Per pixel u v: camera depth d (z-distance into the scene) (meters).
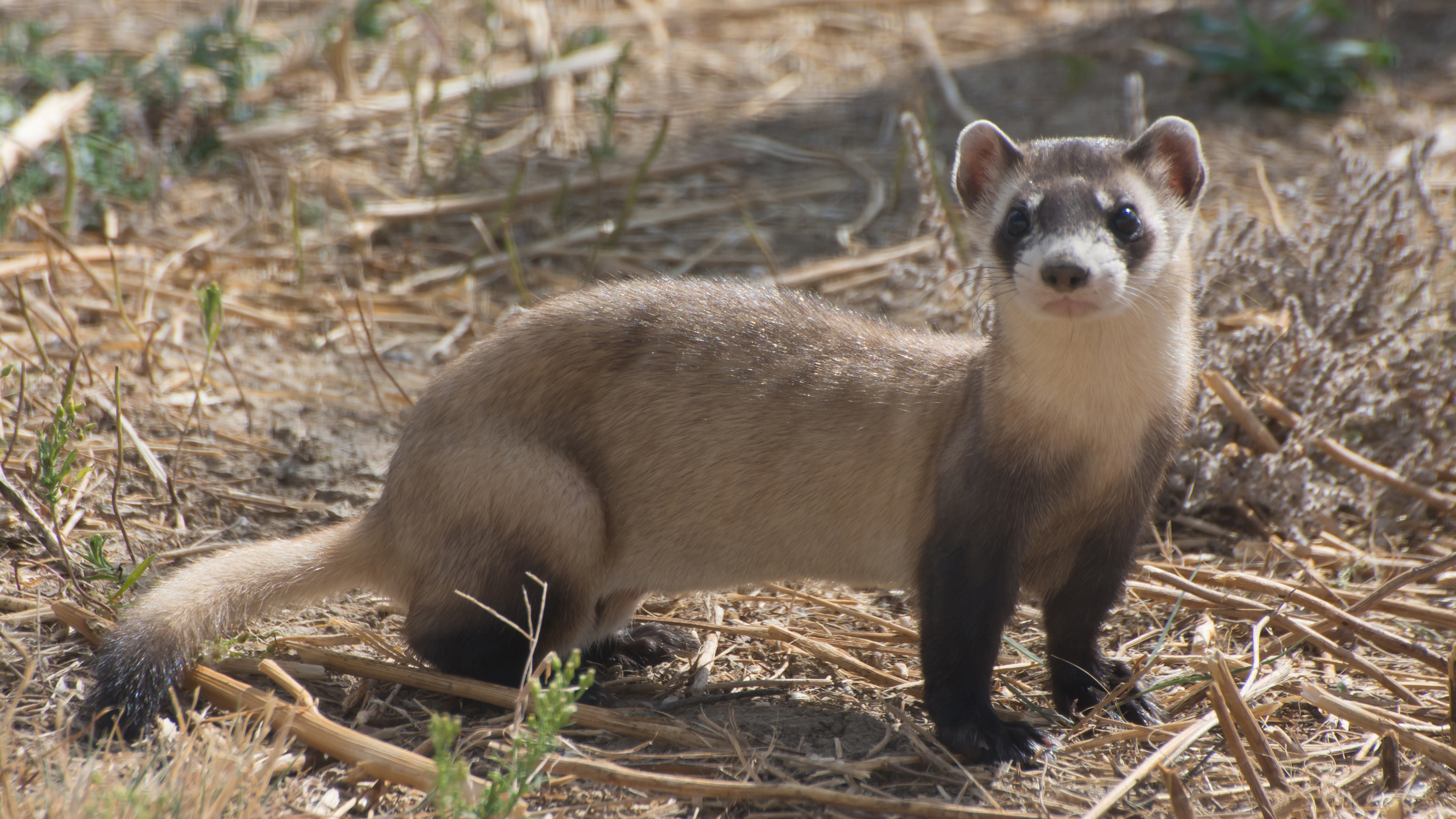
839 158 17.06
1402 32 21.22
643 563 8.31
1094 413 7.25
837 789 6.87
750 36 21.55
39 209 13.66
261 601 7.92
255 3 21.17
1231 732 6.67
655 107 18.70
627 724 7.32
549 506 7.76
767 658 8.62
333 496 10.26
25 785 6.25
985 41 21.38
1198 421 10.28
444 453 7.85
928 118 16.38
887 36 21.59
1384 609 8.48
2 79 16.89
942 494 7.45
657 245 14.81
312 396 11.62
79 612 7.85
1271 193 14.51
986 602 7.38
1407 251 11.12
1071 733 7.55
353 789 6.58
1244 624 8.62
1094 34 21.38
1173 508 10.50
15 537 8.90
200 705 7.30
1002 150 8.02
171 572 8.88
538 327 8.16
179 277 13.22
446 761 5.50
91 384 10.86
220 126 16.59
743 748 7.23
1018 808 6.73
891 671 8.41
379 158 16.64
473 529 7.75
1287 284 11.23
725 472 7.98
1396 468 10.20
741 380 8.00
